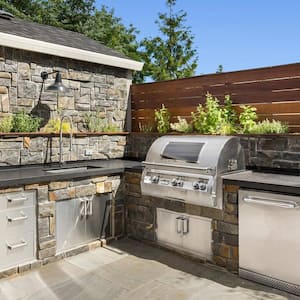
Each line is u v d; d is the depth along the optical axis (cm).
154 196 392
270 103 400
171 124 498
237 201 329
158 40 1545
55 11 1370
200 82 471
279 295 292
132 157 554
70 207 385
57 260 372
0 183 316
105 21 1516
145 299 287
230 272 340
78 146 489
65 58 477
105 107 536
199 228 367
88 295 294
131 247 416
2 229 326
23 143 423
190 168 345
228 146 348
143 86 551
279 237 293
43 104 457
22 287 310
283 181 303
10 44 409
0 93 413
